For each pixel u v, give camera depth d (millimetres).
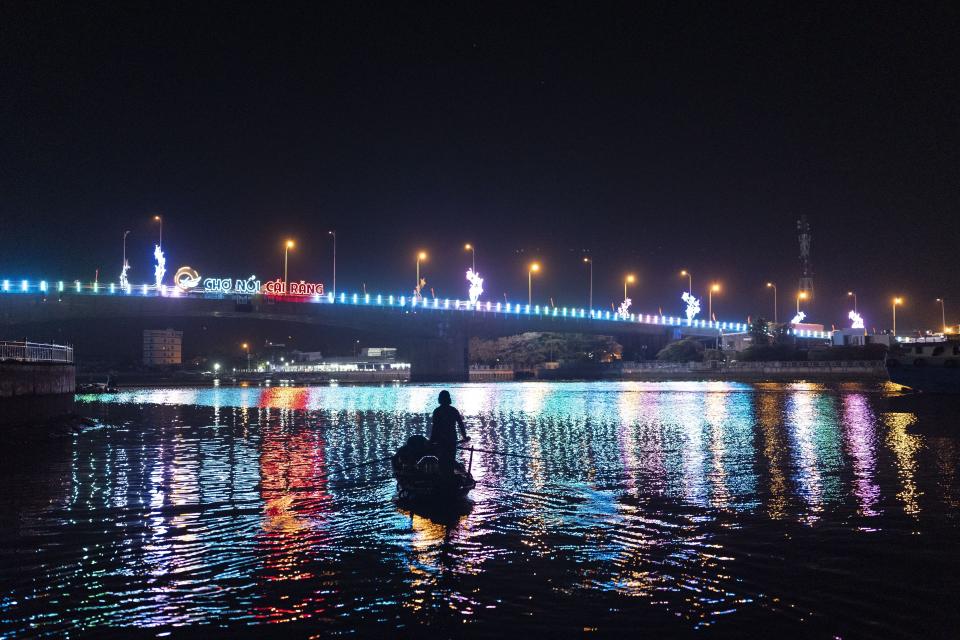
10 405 32625
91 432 36688
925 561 11930
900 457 23625
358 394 94375
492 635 9219
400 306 152125
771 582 11039
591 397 76500
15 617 9969
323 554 12703
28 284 117812
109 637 9305
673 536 13664
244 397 85000
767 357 161250
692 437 31656
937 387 60250
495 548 12961
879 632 9219
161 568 12000
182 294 130500
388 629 9422
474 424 40875
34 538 13961
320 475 21453
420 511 16078
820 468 21562
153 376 195500
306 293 149750
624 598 10422
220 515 15875
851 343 190625
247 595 10703
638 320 194750
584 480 20016
